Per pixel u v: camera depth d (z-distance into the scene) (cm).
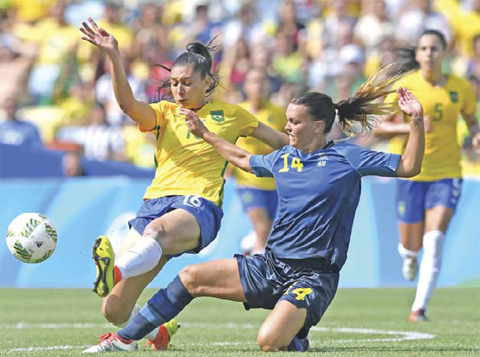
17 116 6794
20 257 2089
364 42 6762
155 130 2245
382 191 5019
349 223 2080
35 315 3625
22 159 5600
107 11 7188
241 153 2141
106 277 1856
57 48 7200
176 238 2055
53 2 7694
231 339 2620
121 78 2111
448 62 6588
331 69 6719
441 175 3353
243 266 2084
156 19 7231
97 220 5109
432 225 3341
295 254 2055
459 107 3384
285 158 2111
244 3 7319
